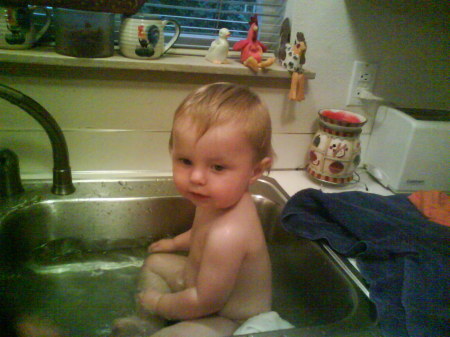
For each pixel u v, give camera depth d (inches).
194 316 23.9
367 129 39.6
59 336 24.3
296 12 33.0
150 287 27.1
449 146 33.8
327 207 28.2
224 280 23.0
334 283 23.8
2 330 22.0
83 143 32.4
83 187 31.2
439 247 24.0
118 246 32.0
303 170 39.0
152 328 24.9
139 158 34.3
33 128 30.8
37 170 32.4
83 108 31.1
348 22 34.3
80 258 30.7
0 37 26.8
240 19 37.1
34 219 28.6
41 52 28.1
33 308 26.0
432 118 36.1
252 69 31.9
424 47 37.0
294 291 27.9
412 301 20.0
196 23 36.9
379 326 19.2
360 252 24.9
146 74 31.1
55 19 27.6
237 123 20.9
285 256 29.7
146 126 33.2
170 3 35.5
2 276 25.5
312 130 37.8
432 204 30.0
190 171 21.2
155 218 32.0
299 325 25.4
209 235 23.6
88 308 26.7
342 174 34.6
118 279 29.5
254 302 25.1
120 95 31.4
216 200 21.5
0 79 28.4
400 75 37.9
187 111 21.3
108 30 28.5
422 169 34.6
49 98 30.0
